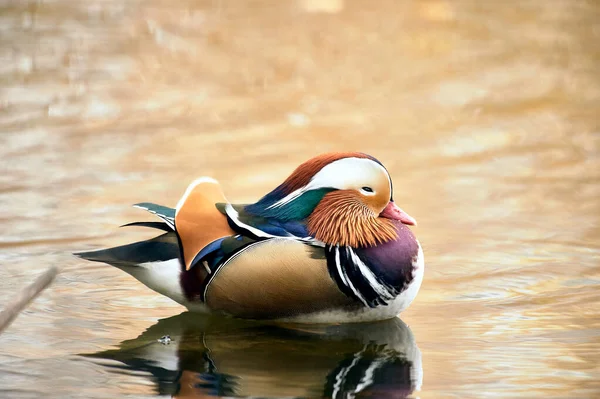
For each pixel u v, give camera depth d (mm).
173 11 23422
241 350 8406
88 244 11211
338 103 17672
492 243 11320
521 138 15844
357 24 22516
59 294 9773
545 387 7602
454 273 10383
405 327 8969
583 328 8859
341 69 19562
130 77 18922
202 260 8766
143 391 7516
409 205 12773
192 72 19266
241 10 23562
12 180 13617
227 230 8789
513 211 12508
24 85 18234
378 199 8922
